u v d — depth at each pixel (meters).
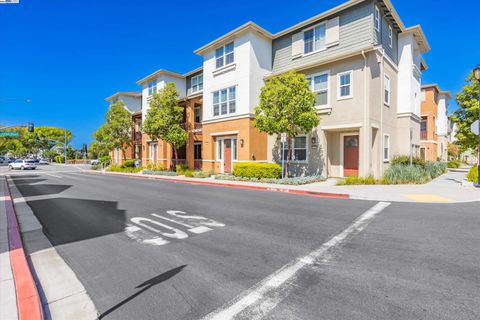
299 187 12.04
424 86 24.72
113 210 8.09
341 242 4.93
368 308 2.87
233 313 2.84
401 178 12.69
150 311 2.91
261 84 17.70
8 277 3.68
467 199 8.90
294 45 17.03
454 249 4.49
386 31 15.38
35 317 2.78
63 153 71.75
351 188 11.48
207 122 19.91
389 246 4.68
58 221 6.91
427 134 24.58
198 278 3.64
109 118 29.86
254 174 15.14
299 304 2.98
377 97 14.09
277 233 5.55
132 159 30.70
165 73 25.69
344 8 14.39
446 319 2.67
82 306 3.05
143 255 4.50
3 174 25.62
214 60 19.45
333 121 14.26
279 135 14.67
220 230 5.82
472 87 19.00
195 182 16.20
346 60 13.87
